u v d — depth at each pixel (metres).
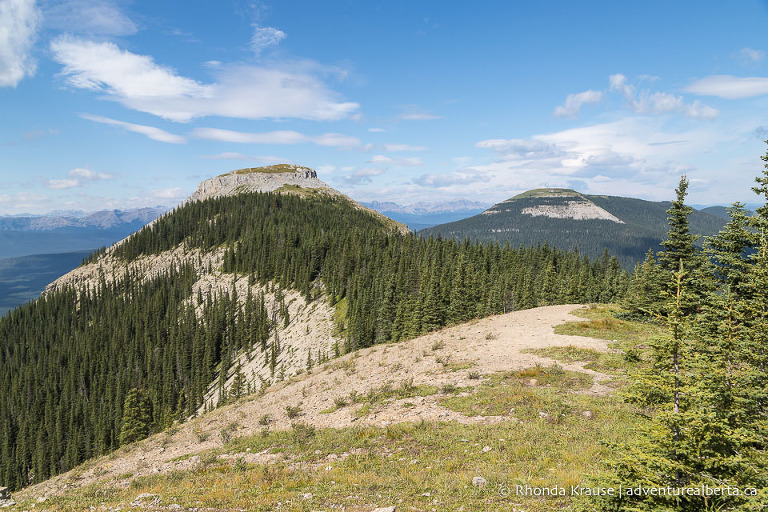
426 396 23.20
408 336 77.50
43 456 117.81
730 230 20.47
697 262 32.25
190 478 16.66
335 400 25.52
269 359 118.38
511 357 28.83
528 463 13.48
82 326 196.25
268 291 164.00
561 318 42.31
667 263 35.28
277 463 17.19
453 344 36.12
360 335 92.50
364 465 15.03
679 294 9.96
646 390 9.81
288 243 180.25
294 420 24.12
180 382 137.50
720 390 9.08
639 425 9.66
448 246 139.62
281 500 12.26
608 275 94.56
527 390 21.28
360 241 163.88
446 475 13.09
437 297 73.88
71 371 157.75
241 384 102.25
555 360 27.00
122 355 157.25
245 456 19.09
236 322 154.38
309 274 153.75
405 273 113.12
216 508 12.05
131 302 198.00
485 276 98.81
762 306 15.69
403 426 18.64
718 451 8.84
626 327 35.78
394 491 12.27
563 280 92.94
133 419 95.81
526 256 130.75
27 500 15.99
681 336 9.70
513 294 89.38
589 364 25.12
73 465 115.25
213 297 181.25
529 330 37.81
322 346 106.94
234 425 25.75
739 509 7.82
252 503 12.15
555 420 17.12
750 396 9.82
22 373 166.75
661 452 8.92
